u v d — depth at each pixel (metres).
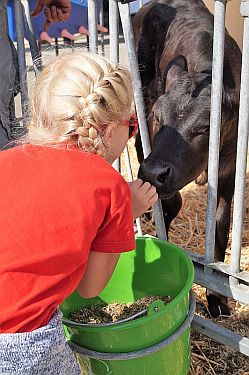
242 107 2.26
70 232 1.84
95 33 2.96
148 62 3.97
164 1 4.03
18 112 5.40
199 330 2.67
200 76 3.01
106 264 1.98
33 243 1.84
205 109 2.88
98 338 2.08
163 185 2.78
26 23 3.30
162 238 2.86
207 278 2.64
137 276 2.61
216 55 2.29
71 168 1.88
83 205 1.84
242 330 3.02
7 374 1.85
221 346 2.91
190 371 2.76
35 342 1.84
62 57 2.05
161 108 2.94
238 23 5.27
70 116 1.89
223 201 3.27
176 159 2.82
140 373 2.18
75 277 1.91
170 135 2.86
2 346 1.83
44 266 1.84
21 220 1.86
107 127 1.94
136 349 2.11
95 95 1.89
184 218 4.24
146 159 2.82
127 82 1.98
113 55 2.87
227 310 3.13
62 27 4.38
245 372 2.76
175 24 3.76
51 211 1.85
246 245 3.86
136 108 2.78
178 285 2.46
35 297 1.84
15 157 1.97
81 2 4.30
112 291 2.66
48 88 1.94
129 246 1.94
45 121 1.95
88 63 1.95
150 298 2.56
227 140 3.12
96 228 1.87
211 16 3.87
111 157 2.06
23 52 3.10
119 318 2.51
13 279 1.83
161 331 2.12
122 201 1.90
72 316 2.56
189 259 2.32
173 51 3.62
